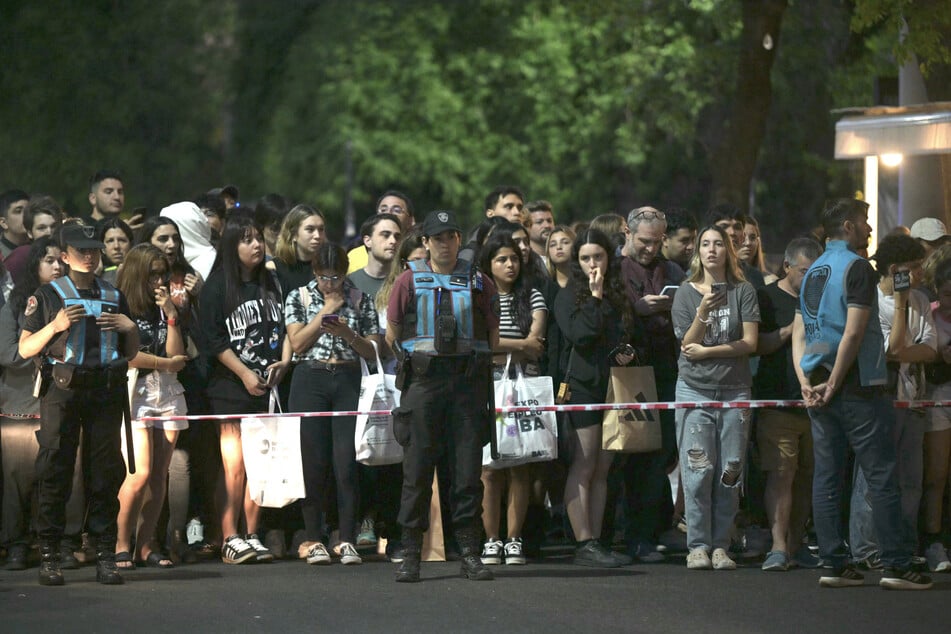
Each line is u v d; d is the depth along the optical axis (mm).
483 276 24906
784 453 26312
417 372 24547
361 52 91125
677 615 21797
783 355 26750
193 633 20484
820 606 22547
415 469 24688
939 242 29891
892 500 23984
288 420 26984
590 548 26672
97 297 24406
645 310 27078
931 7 39531
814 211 80062
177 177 88125
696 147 79938
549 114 85062
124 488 26531
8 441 26891
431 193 96188
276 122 92875
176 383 27109
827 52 68125
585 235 26625
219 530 28500
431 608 22250
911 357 25594
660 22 65250
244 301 27578
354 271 29688
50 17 82938
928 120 35844
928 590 23938
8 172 82000
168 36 87812
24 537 27109
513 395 26484
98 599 23062
